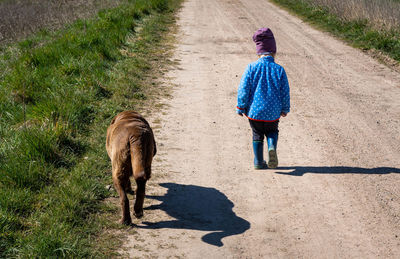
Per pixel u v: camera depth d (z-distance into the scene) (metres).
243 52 11.23
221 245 3.68
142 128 3.88
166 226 3.93
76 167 4.81
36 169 4.48
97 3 17.50
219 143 5.89
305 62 10.44
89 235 3.65
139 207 3.83
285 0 20.41
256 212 4.23
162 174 4.93
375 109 7.36
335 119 6.87
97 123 6.08
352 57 10.96
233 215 4.17
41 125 5.59
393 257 3.58
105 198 4.32
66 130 5.43
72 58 8.48
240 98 4.82
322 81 8.98
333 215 4.20
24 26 13.77
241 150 5.70
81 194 4.16
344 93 8.21
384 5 13.59
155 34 12.75
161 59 10.11
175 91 7.98
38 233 3.58
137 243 3.65
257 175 5.02
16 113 6.27
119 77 8.11
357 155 5.57
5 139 5.33
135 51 10.45
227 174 5.02
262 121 4.80
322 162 5.36
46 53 9.11
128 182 4.15
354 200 4.47
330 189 4.69
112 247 3.57
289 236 3.85
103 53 9.27
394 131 6.40
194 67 9.68
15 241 3.50
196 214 4.16
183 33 13.30
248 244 3.71
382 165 5.29
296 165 5.28
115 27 11.90
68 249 3.37
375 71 9.80
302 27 14.75
